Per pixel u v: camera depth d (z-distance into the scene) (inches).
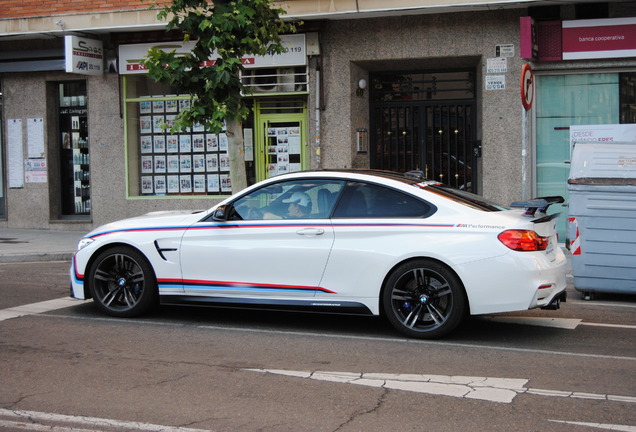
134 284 308.3
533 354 251.9
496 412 193.3
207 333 282.7
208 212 297.3
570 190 353.4
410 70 595.5
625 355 251.1
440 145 590.6
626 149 357.1
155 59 440.1
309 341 270.5
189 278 295.7
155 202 629.9
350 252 275.0
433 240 266.2
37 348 259.3
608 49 515.8
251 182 612.1
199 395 207.5
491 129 546.6
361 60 567.8
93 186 641.0
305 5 541.6
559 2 513.0
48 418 189.3
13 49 644.1
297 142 601.6
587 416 190.4
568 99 536.4
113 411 194.4
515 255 258.8
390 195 279.0
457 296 263.7
